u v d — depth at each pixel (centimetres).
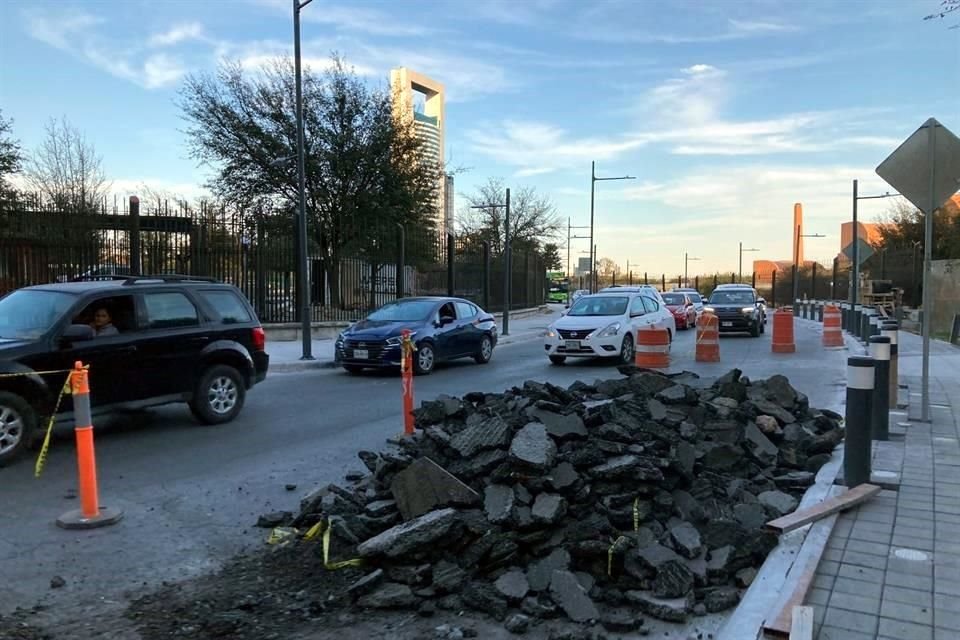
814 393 1176
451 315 1605
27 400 747
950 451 704
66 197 2911
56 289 838
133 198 1791
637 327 1669
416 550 431
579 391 784
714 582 420
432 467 489
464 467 513
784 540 460
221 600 419
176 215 2006
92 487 562
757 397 778
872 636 342
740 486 559
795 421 745
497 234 5750
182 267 1922
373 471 609
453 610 399
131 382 841
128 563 479
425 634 375
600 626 379
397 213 2981
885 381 754
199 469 719
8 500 616
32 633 378
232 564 476
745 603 379
